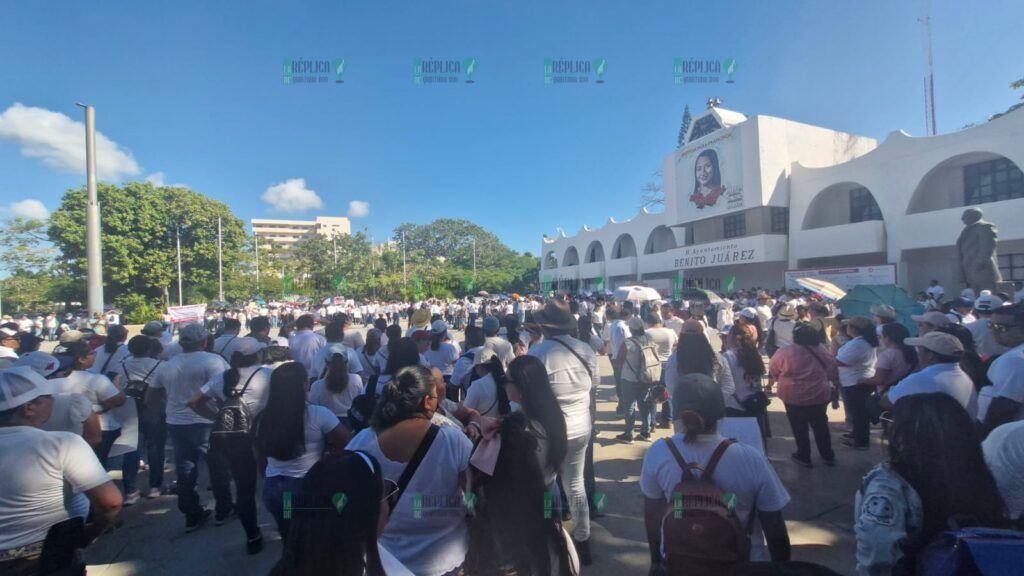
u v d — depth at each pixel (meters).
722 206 26.19
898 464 2.02
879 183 20.69
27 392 2.34
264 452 3.10
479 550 2.13
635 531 4.12
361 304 33.91
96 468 2.33
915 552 1.83
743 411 4.79
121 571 3.69
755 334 4.98
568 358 3.51
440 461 2.26
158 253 33.78
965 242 10.69
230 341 5.95
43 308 34.28
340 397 4.45
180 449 4.27
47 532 2.16
